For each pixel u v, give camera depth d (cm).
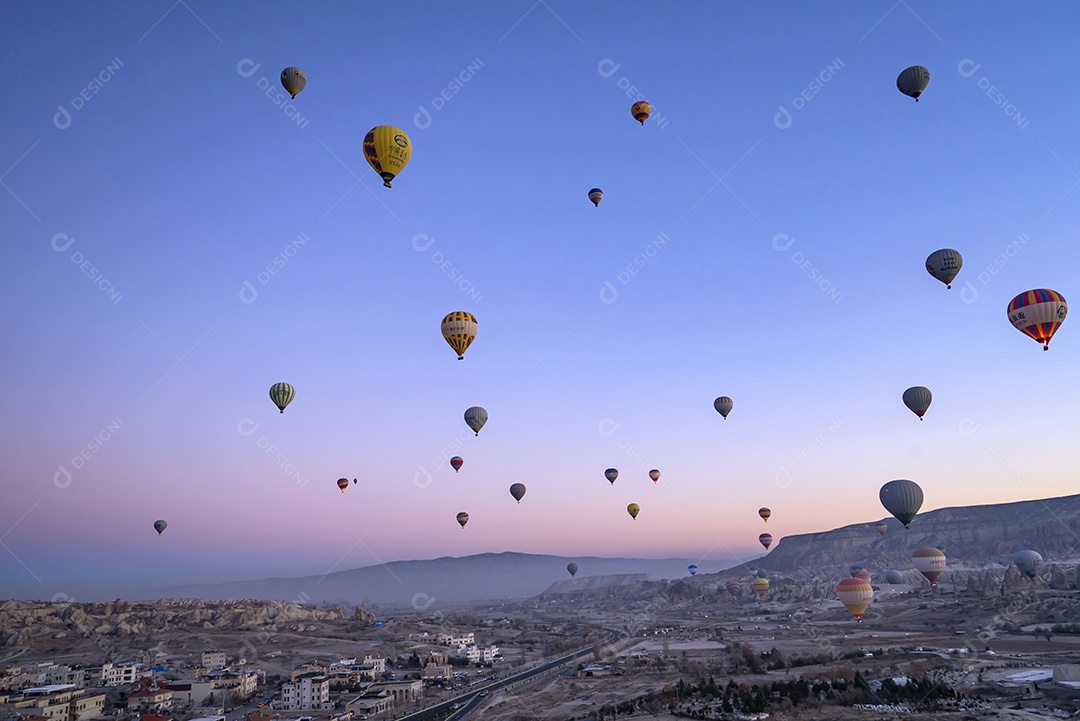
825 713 9075
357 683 15050
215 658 18300
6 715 11406
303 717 11994
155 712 12562
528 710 11544
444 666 17150
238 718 12025
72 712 12119
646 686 12975
